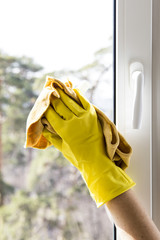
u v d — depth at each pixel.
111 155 0.53
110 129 0.53
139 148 0.66
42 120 0.53
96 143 0.52
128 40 0.66
